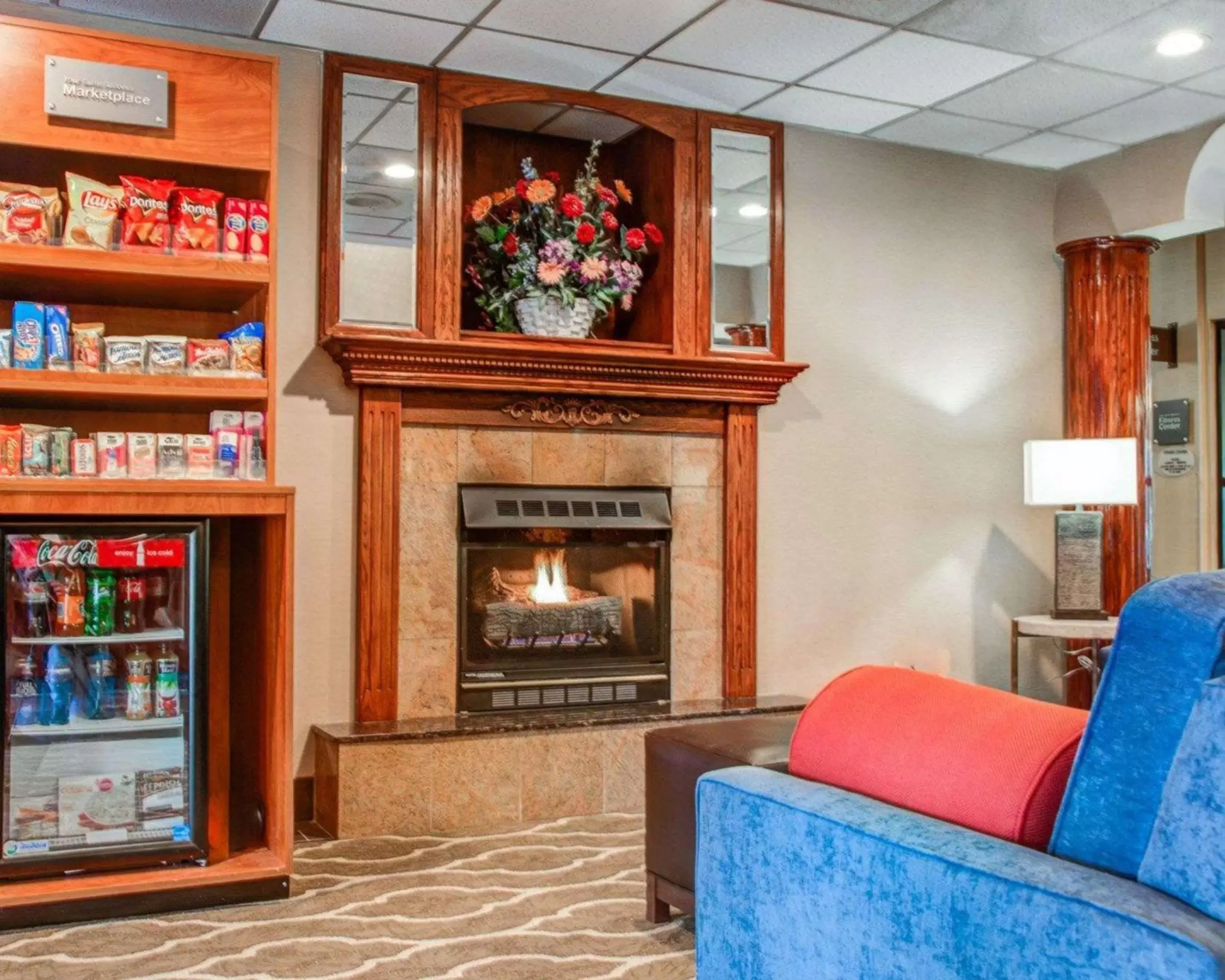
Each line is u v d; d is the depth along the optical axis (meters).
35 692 3.25
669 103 4.93
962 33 4.20
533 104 4.81
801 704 4.88
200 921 3.19
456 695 4.55
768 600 5.24
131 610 3.38
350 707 4.43
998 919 1.41
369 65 4.40
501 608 4.65
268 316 3.51
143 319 3.92
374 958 2.91
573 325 4.75
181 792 3.38
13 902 3.09
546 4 3.93
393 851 3.88
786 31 4.18
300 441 4.36
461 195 4.57
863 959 1.62
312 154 4.37
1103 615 5.34
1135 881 1.41
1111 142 5.50
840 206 5.40
